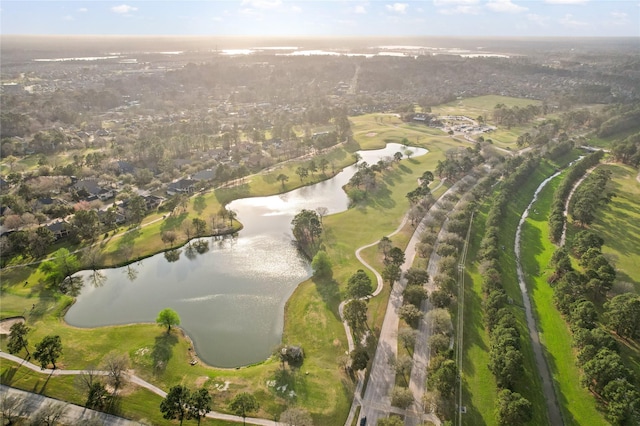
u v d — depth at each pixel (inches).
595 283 5654.5
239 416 4217.5
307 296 6200.8
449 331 5103.3
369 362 4842.5
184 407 4037.9
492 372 4576.8
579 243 6870.1
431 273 6545.3
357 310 5310.0
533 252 7278.5
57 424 4060.0
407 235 7844.5
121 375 4677.7
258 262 7313.0
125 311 6033.5
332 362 4909.0
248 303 6200.8
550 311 5757.9
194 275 6953.7
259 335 5546.3
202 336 5506.9
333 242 7721.5
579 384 4559.5
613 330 5241.1
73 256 6909.5
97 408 4271.7
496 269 6284.5
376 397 4397.1
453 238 7140.8
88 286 6658.5
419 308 5703.7
